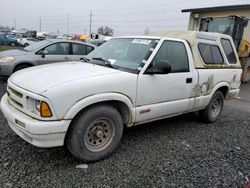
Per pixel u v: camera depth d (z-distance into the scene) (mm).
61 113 2990
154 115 4043
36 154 3533
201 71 4719
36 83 3121
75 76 3283
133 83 3611
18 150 3607
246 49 12047
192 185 3072
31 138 3043
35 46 8555
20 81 3316
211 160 3750
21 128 3059
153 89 3889
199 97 4789
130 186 2965
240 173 3438
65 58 8547
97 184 2959
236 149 4219
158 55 4012
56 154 3570
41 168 3207
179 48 4398
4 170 3100
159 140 4336
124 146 3998
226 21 12039
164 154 3822
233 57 5633
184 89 4410
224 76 5285
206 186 3074
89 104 3174
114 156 3650
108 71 3594
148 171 3309
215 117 5508
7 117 3309
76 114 3172
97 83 3240
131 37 4543
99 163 3438
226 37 5508
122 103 3635
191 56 4578
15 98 3271
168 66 3754
